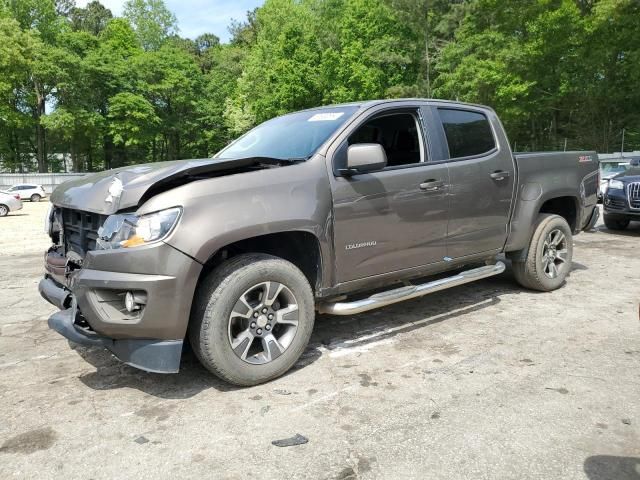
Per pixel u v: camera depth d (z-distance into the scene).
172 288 2.93
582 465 2.40
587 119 35.84
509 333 4.24
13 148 53.09
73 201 3.41
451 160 4.38
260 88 48.16
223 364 3.14
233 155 4.25
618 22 27.36
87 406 3.10
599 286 5.75
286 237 3.56
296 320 3.43
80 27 70.94
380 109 4.05
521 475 2.33
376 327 4.46
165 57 51.78
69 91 45.12
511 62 30.48
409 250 4.05
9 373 3.63
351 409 2.99
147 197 3.04
